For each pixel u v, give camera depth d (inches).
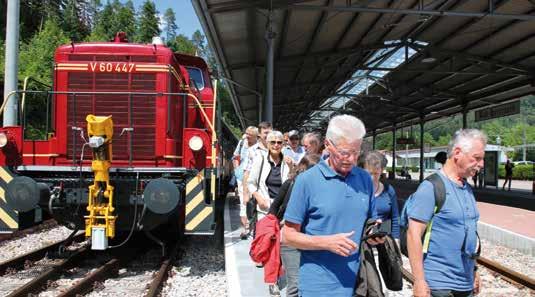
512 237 414.3
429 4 648.4
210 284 265.1
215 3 514.9
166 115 307.3
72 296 233.8
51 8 2620.6
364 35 760.3
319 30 676.1
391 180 1840.6
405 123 1742.1
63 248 308.7
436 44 824.9
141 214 287.7
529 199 880.9
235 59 781.9
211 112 386.3
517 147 3206.2
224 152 595.2
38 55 1342.3
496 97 1095.0
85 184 285.1
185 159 303.4
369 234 120.0
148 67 306.8
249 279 240.7
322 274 115.0
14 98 400.5
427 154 2886.3
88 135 277.9
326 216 115.0
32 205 266.5
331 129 115.3
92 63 305.6
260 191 229.1
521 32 711.7
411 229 131.4
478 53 839.7
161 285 258.2
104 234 268.1
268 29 548.1
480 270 336.5
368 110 1524.4
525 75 880.3
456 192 133.3
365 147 194.5
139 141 305.9
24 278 273.3
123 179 290.5
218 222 494.6
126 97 305.6
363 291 119.2
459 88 1094.4
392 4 628.4
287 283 182.5
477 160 131.8
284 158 233.1
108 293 249.6
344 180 118.0
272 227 157.6
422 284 127.0
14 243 371.2
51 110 322.3
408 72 989.8
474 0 619.8
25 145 300.5
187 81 361.1
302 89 1135.6
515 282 298.5
